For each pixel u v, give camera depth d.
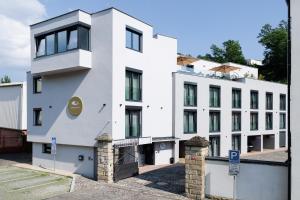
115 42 21.36
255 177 14.22
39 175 21.70
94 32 22.05
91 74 22.14
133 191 17.05
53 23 23.14
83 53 21.59
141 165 25.64
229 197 14.78
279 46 66.69
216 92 33.31
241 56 79.62
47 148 25.34
